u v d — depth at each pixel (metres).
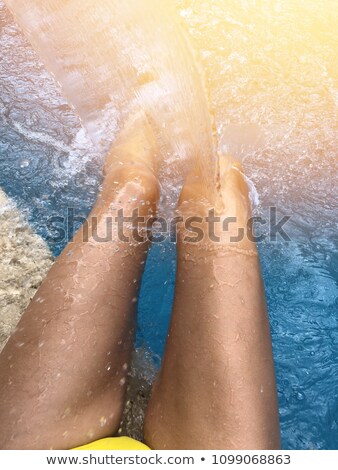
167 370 0.90
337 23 1.72
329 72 1.55
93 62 1.33
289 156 1.36
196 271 0.94
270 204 1.34
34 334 0.87
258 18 1.70
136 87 1.27
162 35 1.23
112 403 0.89
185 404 0.83
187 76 1.17
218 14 1.69
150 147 1.21
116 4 1.28
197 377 0.84
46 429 0.80
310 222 1.34
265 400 0.84
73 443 0.83
